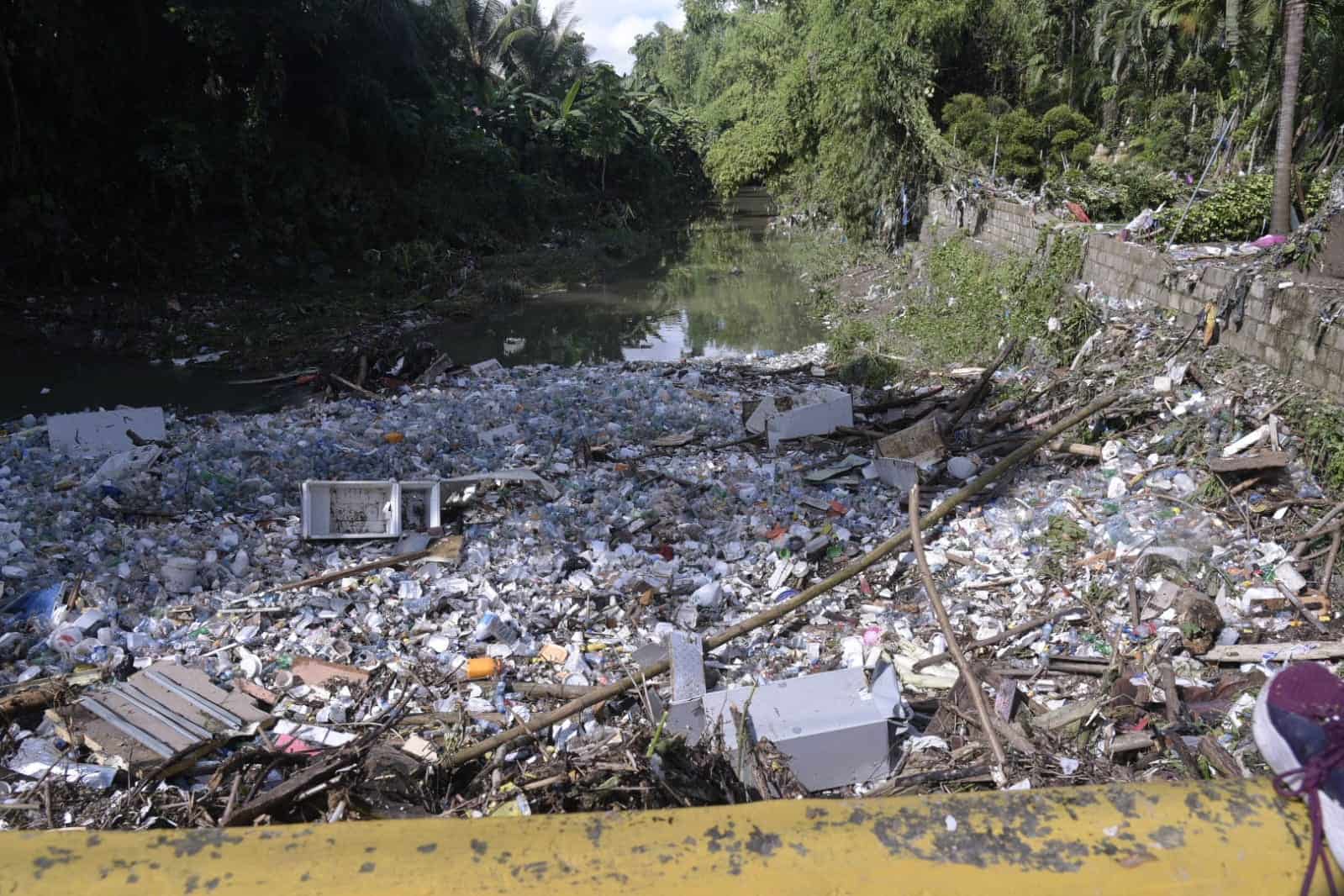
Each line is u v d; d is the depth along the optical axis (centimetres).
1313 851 128
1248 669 501
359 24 2219
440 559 659
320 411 1066
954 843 132
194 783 431
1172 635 527
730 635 513
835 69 2406
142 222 1820
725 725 410
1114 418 820
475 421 991
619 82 3612
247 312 1688
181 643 550
